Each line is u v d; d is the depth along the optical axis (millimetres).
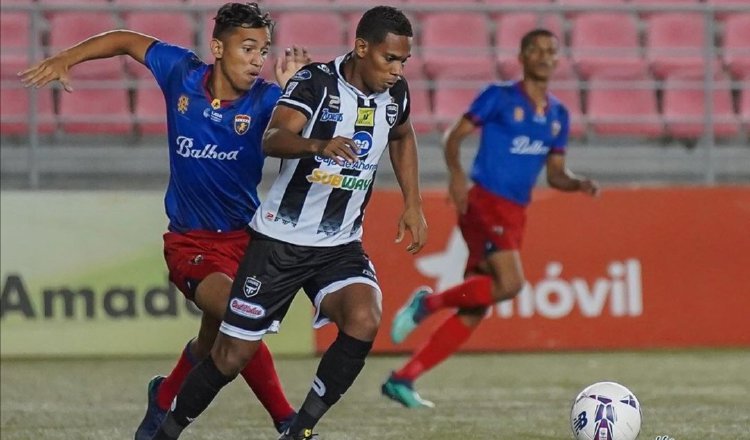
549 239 34000
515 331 33844
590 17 44188
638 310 34344
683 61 43094
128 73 39812
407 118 16875
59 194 32469
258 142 17562
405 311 26328
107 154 37625
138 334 32531
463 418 23109
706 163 37094
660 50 40375
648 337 34344
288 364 31578
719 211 34781
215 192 17688
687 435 21047
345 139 14641
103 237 32562
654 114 42094
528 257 33875
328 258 16625
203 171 17562
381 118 16078
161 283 32719
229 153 17469
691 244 34625
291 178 16203
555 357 32875
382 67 15594
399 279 33406
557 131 27281
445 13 43625
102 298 32469
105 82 36625
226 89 17375
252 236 16578
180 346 32656
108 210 32625
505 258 26438
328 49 40062
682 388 27141
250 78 17047
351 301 16234
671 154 39469
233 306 16391
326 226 16422
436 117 39812
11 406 24641
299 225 16328
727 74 42938
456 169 27031
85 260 32469
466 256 33562
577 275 34094
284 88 16562
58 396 26031
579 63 41875
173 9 34719
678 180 39750
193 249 17859
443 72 41469
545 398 25781
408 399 24312
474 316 25922
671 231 34562
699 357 32750
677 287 34531
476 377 29203
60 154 37344
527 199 27031
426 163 38688
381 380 28844
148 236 32781
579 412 18109
